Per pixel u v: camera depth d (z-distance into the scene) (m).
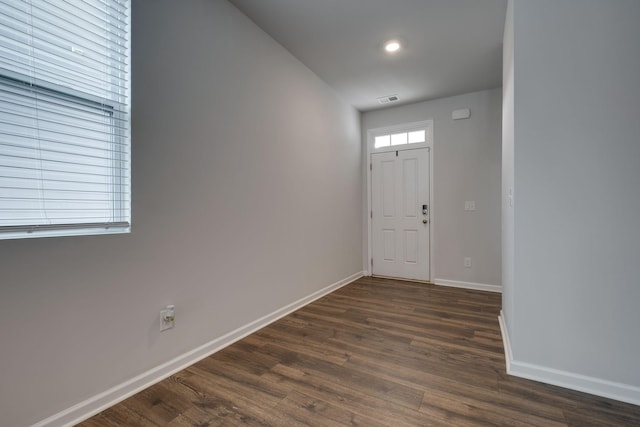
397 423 1.41
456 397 1.61
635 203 1.58
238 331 2.34
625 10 1.57
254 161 2.51
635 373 1.57
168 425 1.40
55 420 1.36
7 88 1.27
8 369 1.24
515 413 1.48
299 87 3.10
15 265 1.25
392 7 2.31
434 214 4.14
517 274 1.81
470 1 2.24
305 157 3.21
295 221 3.04
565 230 1.70
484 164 3.84
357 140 4.46
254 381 1.76
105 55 1.55
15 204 1.30
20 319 1.27
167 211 1.83
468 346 2.21
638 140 1.56
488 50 2.91
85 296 1.47
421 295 3.57
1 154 1.26
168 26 1.83
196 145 2.01
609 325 1.62
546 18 1.72
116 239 1.58
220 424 1.41
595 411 1.50
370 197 4.61
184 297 1.94
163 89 1.80
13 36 1.28
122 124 1.64
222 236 2.21
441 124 4.08
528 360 1.80
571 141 1.68
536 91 1.75
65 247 1.40
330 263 3.72
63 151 1.43
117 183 1.62
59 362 1.38
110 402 1.55
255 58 2.52
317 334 2.43
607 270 1.62
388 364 1.96
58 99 1.41
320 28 2.57
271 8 2.33
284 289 2.88
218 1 2.18
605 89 1.61
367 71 3.32
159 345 1.79
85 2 1.48
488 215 3.82
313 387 1.70
